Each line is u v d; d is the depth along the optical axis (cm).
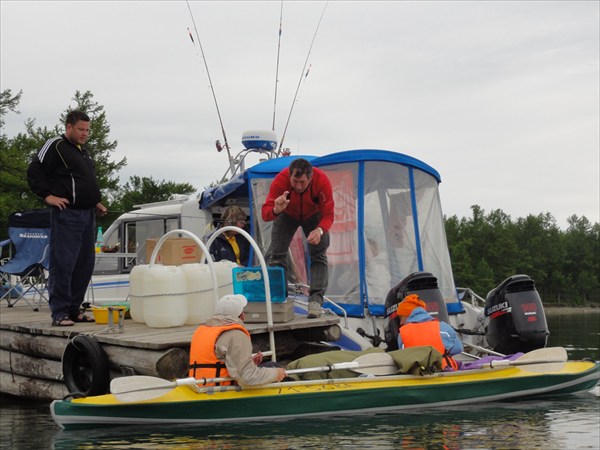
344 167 995
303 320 816
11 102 4234
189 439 584
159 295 796
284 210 867
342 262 972
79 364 775
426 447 559
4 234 3494
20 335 886
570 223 10888
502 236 9056
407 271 983
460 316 1024
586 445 564
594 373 811
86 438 595
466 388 737
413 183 1020
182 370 694
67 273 849
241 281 796
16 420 732
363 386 692
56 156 835
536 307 905
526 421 657
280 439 583
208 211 1178
